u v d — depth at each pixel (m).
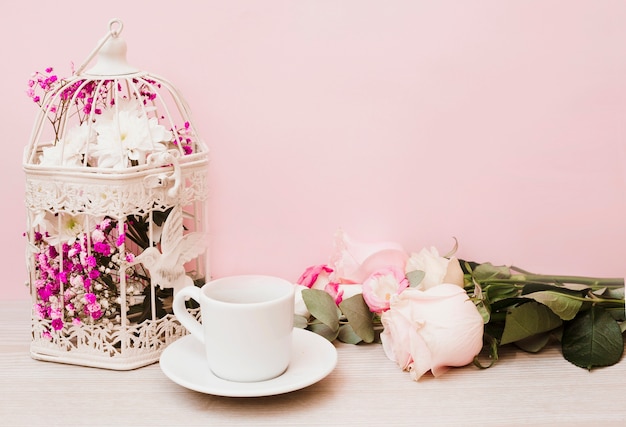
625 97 1.32
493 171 1.33
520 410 1.11
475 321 1.17
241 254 1.35
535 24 1.30
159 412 1.10
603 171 1.33
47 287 1.18
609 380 1.17
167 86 1.23
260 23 1.31
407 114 1.32
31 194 1.17
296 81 1.32
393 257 1.30
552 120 1.32
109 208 1.14
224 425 1.08
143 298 1.22
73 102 1.19
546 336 1.22
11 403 1.11
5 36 1.31
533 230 1.35
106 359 1.18
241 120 1.33
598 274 1.36
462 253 1.35
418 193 1.34
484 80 1.31
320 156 1.33
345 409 1.11
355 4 1.30
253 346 1.10
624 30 1.30
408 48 1.31
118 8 1.31
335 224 1.35
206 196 1.23
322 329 1.25
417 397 1.13
